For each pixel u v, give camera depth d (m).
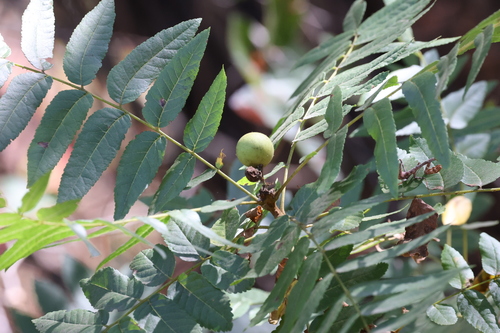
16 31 2.18
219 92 0.94
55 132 0.92
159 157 0.93
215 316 0.91
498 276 0.94
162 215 0.90
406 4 1.06
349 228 0.95
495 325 0.92
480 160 0.94
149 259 0.93
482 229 2.06
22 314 1.09
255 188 0.98
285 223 0.91
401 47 0.98
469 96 1.22
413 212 0.94
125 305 0.91
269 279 2.08
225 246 0.94
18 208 0.86
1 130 0.92
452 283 0.95
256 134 0.95
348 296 0.86
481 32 0.90
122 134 0.93
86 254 1.87
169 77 0.94
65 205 0.87
